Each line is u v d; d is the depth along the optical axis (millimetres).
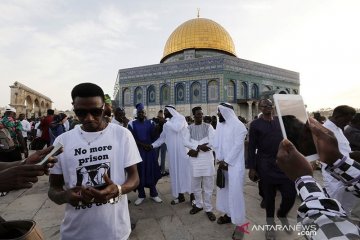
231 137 3777
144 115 5125
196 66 25344
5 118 6922
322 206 850
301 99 1176
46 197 5227
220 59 24391
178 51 29828
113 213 1768
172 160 4984
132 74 28188
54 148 1379
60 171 1841
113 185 1616
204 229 3730
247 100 23953
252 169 3797
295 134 1082
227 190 3896
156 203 4930
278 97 1121
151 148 4938
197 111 4668
